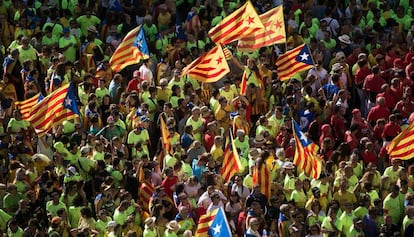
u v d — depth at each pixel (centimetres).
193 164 9994
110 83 11019
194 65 10369
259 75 11144
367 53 11931
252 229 9175
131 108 10619
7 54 11469
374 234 9562
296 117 10762
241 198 9588
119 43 11725
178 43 11638
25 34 11725
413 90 11156
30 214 9412
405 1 12475
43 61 11344
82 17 11969
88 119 10562
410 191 9738
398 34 12075
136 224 9469
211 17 12169
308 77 10938
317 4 12431
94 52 11512
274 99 11069
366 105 11231
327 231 9356
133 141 10331
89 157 9950
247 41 10762
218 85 11119
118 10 12081
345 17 12394
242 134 10306
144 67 11112
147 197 9712
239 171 9744
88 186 9894
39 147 10250
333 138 10544
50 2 12138
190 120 10469
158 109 10781
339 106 10638
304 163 9700
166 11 12188
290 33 11969
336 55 11500
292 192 9631
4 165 10119
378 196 9819
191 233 9056
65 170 9888
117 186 9838
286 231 9325
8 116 10588
